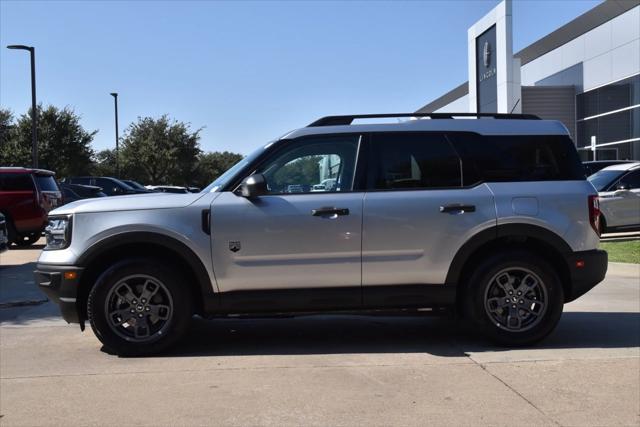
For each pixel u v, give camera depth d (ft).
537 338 18.51
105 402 14.20
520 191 18.51
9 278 33.83
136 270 17.65
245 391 14.83
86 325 22.30
